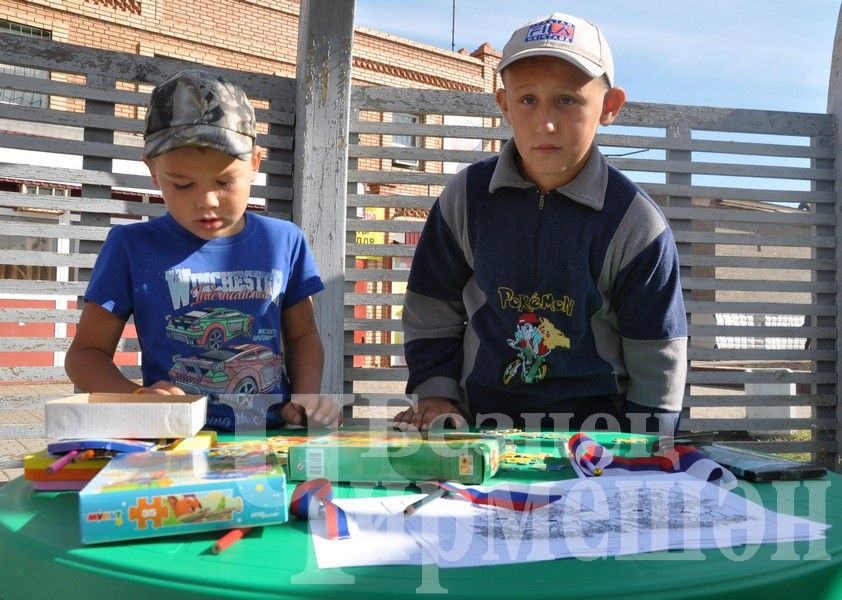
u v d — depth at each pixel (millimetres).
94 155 3004
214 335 1738
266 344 1784
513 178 1877
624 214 1823
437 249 2059
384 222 3367
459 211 1988
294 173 3236
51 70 2916
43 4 11562
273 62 13641
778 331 3918
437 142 9320
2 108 2865
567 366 1862
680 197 3756
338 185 3156
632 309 1841
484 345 1955
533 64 1648
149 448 1086
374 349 3355
